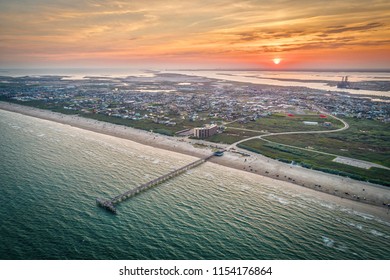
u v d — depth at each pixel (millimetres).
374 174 166750
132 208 126375
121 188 145250
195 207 128625
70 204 127750
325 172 172250
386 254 98375
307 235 108750
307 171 174375
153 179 157500
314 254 97250
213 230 110438
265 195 142500
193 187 150500
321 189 150375
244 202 134500
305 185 155375
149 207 127750
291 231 111188
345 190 149125
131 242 101688
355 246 102688
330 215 124188
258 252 97438
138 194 140500
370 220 120938
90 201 131125
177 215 121125
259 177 166250
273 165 184375
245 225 114500
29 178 154375
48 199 131500
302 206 131750
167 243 101625
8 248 96188
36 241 100625
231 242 103000
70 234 105500
